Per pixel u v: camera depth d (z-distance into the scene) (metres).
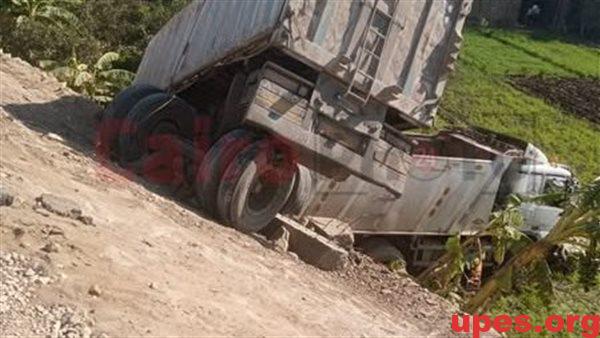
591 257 13.15
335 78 9.01
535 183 14.95
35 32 23.34
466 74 42.34
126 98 10.92
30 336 4.80
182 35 12.24
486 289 12.63
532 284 13.79
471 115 35.00
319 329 6.82
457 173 13.31
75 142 10.93
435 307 9.84
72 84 21.83
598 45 56.81
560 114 37.59
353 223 12.23
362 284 9.61
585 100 41.12
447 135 15.07
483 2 57.84
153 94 10.88
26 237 5.95
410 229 13.10
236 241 8.49
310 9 8.68
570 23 60.03
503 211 13.50
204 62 10.50
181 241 7.48
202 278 6.73
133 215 7.67
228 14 10.28
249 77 9.38
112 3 28.67
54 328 4.97
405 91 9.44
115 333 5.16
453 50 9.62
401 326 8.12
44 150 9.12
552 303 14.27
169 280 6.32
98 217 7.07
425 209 13.11
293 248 9.56
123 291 5.76
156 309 5.70
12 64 15.88
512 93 40.03
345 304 8.02
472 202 13.77
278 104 8.84
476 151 14.38
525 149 15.31
